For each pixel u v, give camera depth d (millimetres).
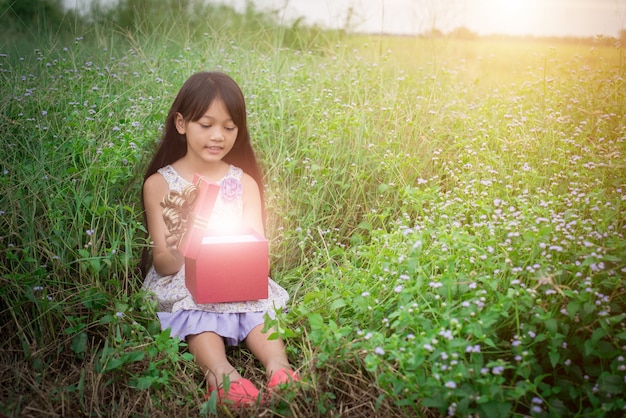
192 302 2791
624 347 2225
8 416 2186
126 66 4496
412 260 2545
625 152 3861
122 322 2678
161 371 2545
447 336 2178
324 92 4656
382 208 3732
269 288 3047
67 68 4312
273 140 4062
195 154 3141
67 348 2629
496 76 5617
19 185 2967
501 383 2107
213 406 2291
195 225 2680
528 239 2590
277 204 3635
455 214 3254
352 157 3973
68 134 3502
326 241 3598
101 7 5344
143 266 3188
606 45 5191
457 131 4344
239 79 4539
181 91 3084
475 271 2604
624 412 2201
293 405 2311
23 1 5402
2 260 2822
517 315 2244
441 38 5762
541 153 3887
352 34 5652
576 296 2275
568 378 2363
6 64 4297
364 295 2525
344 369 2482
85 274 2793
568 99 4680
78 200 2920
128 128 3506
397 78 4715
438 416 2270
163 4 5816
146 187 3133
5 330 2662
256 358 2836
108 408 2381
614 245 2621
